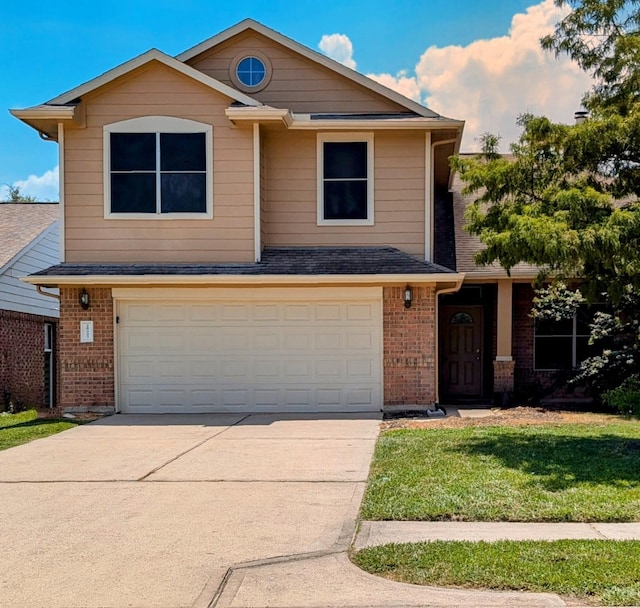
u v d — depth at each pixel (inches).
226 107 494.0
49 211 767.7
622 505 229.6
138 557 193.3
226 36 543.2
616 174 340.2
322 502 246.7
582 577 168.2
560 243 278.8
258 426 426.9
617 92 345.1
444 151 551.8
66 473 298.5
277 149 516.4
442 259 579.5
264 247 513.0
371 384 489.7
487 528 211.9
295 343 492.1
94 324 489.1
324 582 172.7
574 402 565.6
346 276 465.4
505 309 556.4
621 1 333.7
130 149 496.1
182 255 495.5
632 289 408.5
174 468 306.0
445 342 617.6
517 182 342.0
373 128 504.1
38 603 164.1
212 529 217.2
